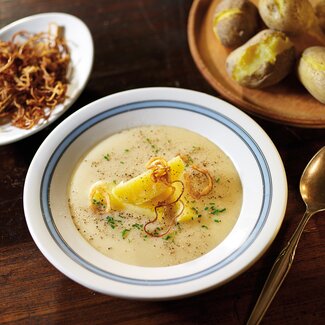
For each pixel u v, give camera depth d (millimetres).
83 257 624
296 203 689
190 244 646
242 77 750
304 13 754
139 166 704
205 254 638
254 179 664
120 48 856
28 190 646
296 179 708
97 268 605
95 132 713
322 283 638
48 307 636
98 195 676
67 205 676
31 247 675
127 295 578
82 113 704
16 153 751
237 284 639
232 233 645
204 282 582
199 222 660
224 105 703
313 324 616
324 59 720
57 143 685
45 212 639
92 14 905
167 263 635
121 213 671
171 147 716
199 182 688
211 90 791
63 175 686
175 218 664
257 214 633
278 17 755
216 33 797
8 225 694
